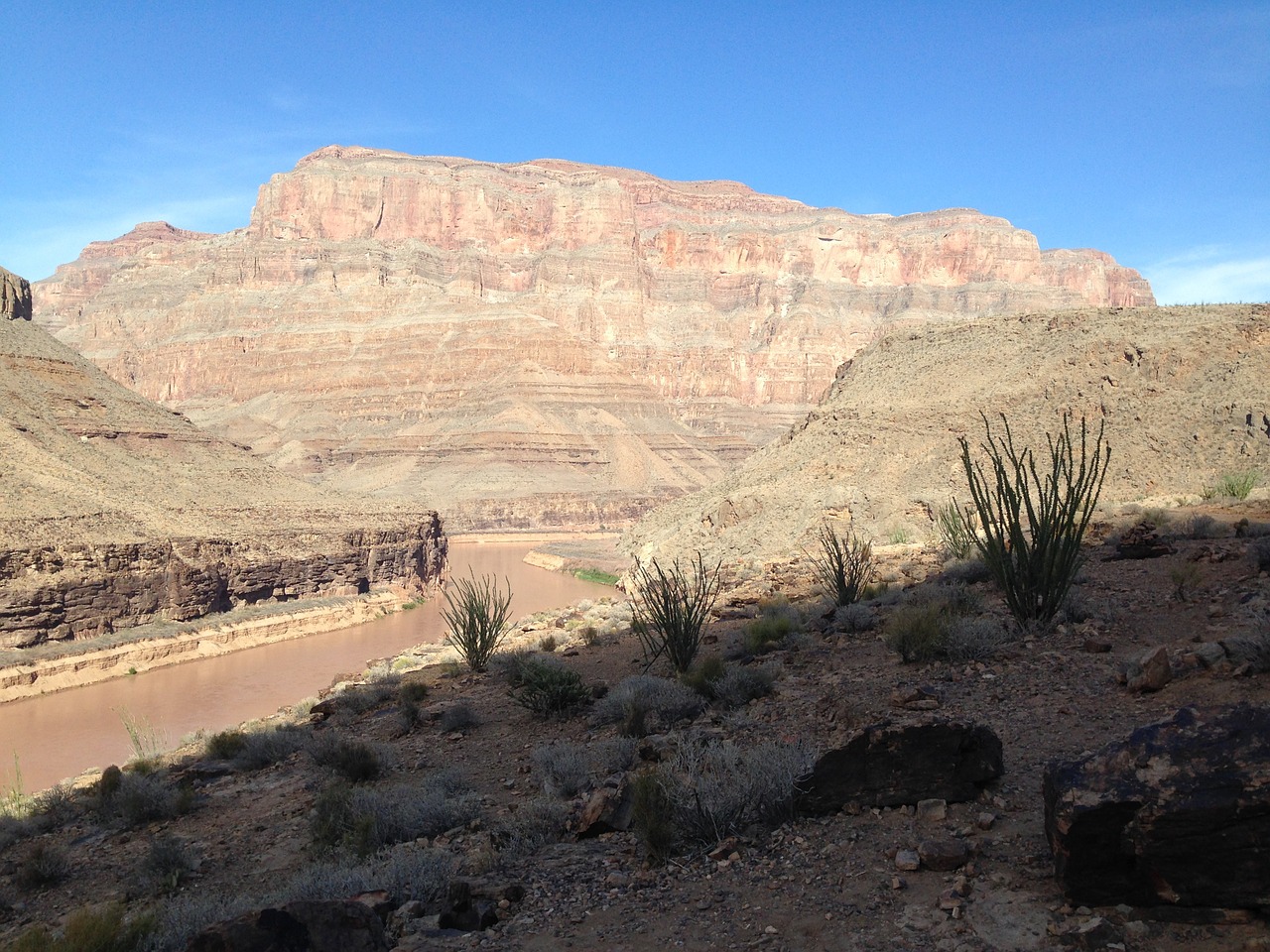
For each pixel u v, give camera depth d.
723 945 7.24
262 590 81.50
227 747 20.23
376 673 30.59
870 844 8.45
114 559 66.56
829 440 81.69
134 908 11.30
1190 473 56.56
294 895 9.42
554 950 7.54
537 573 121.88
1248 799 6.43
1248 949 6.05
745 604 27.28
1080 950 6.34
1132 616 14.82
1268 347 65.19
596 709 16.42
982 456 67.31
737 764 10.27
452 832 11.47
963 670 13.38
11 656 54.34
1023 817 8.42
